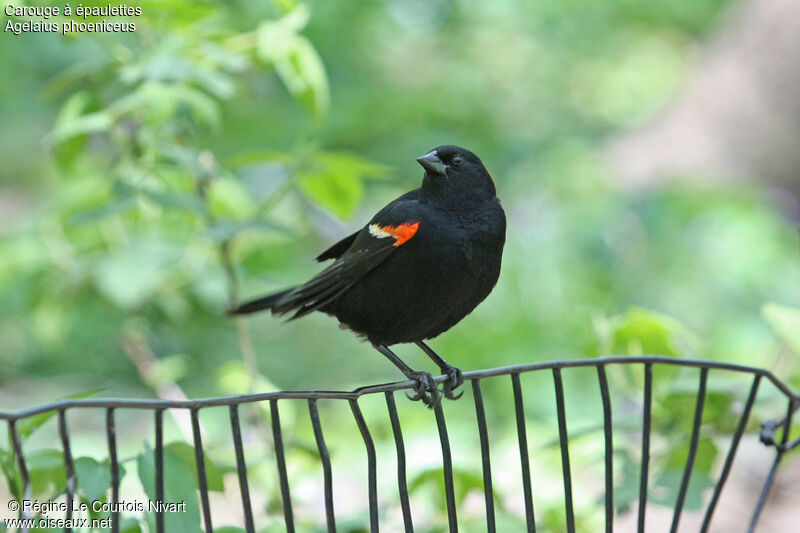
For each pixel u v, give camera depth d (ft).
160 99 25.67
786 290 47.93
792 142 55.93
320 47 60.85
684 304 47.70
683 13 72.43
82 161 32.24
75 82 29.73
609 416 20.12
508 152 64.44
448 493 19.29
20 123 63.98
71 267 32.53
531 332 46.24
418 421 33.22
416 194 24.93
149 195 26.07
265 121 56.18
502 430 41.16
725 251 47.83
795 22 54.75
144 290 30.42
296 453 27.91
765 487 21.81
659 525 36.73
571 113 72.64
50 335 34.32
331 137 59.77
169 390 33.06
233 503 32.65
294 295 25.21
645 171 57.57
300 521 25.77
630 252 49.80
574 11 70.33
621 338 26.53
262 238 33.71
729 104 56.85
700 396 21.13
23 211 57.82
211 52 27.09
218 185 30.94
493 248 24.43
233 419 17.07
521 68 71.77
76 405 15.72
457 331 46.88
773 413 25.90
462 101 65.36
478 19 69.82
